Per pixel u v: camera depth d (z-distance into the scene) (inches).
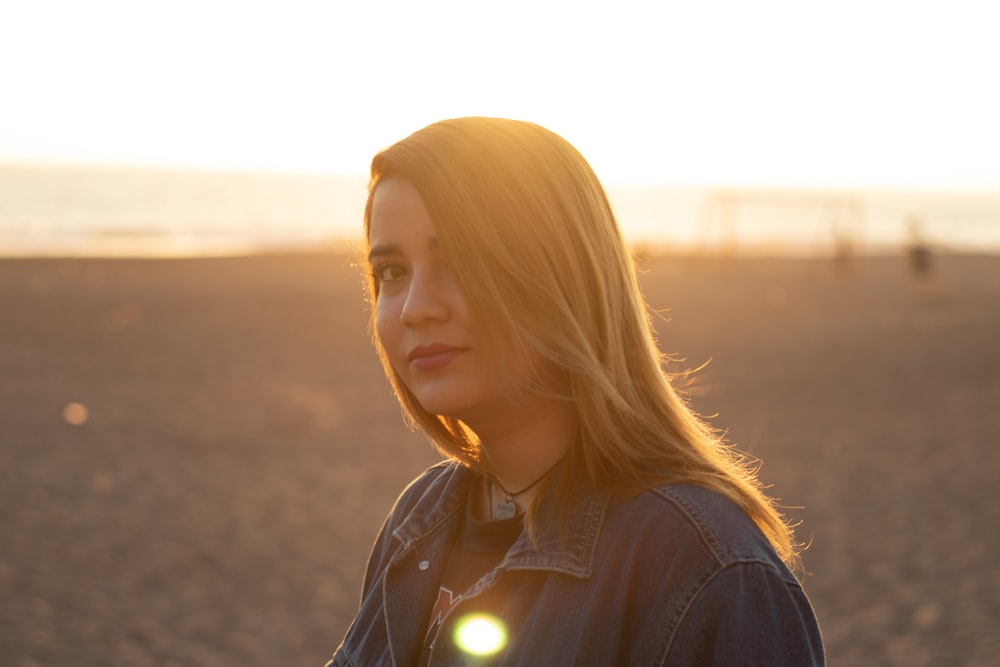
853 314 911.7
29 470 374.3
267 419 457.7
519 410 53.4
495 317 50.1
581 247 51.6
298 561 281.9
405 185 52.7
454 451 59.7
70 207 3540.8
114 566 275.9
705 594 45.5
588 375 49.6
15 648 218.7
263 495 346.9
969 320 864.9
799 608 46.6
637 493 49.4
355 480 367.6
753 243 2632.9
